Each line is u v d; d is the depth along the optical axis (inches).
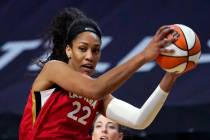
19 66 501.0
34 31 516.4
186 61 244.7
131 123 268.7
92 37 252.8
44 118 255.4
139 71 465.1
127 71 230.7
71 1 521.3
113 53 480.1
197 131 434.3
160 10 495.8
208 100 434.6
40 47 502.3
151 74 460.4
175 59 243.0
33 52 502.0
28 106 259.9
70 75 246.2
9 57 508.7
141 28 489.4
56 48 264.7
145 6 502.6
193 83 449.1
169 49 242.5
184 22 481.4
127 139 350.3
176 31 245.6
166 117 442.6
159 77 456.4
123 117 270.5
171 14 489.4
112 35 492.1
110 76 232.7
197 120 435.5
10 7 539.5
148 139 533.3
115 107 272.1
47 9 525.7
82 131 261.9
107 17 504.4
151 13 496.4
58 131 255.3
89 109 261.7
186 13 486.9
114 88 234.8
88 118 262.4
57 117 255.9
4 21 532.4
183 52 242.8
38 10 528.7
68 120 256.8
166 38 243.3
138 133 446.6
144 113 264.4
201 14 483.8
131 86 458.9
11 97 484.7
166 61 244.1
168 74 258.1
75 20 258.1
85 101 259.1
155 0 503.5
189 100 438.9
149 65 466.0
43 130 255.4
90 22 256.7
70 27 257.1
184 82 451.5
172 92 447.2
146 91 452.8
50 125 255.3
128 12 503.5
